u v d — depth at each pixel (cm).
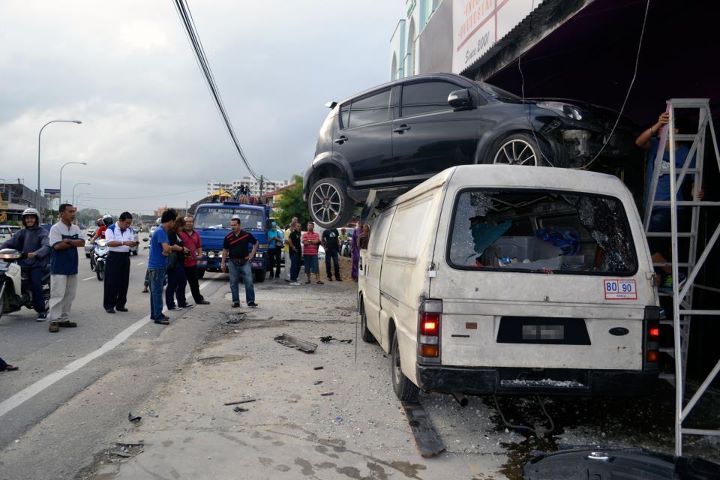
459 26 974
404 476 373
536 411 501
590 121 596
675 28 645
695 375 581
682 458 295
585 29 664
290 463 387
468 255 413
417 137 725
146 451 398
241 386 556
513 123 619
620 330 407
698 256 584
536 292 403
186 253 1077
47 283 957
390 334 556
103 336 790
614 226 432
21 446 404
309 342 757
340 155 831
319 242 1611
